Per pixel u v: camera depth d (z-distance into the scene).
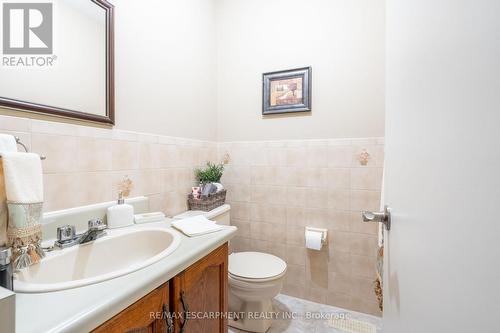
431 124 0.43
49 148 0.87
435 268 0.40
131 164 1.19
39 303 0.48
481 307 0.28
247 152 1.88
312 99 1.69
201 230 0.97
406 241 0.55
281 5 1.77
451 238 0.35
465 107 0.32
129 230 0.98
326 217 1.66
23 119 0.80
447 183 0.37
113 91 1.08
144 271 0.63
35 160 0.70
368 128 1.55
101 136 1.05
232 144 1.92
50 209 0.86
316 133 1.68
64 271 0.75
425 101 0.46
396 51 0.68
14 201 0.63
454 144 0.35
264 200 1.83
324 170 1.66
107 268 0.88
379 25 1.53
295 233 1.74
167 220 1.17
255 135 1.85
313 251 1.69
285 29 1.76
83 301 0.49
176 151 1.50
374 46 1.54
